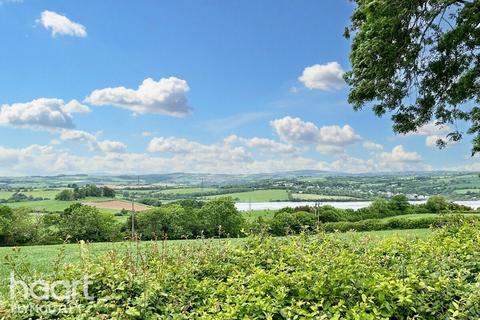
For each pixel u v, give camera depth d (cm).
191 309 552
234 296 521
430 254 705
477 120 1698
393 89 1605
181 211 4016
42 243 4134
